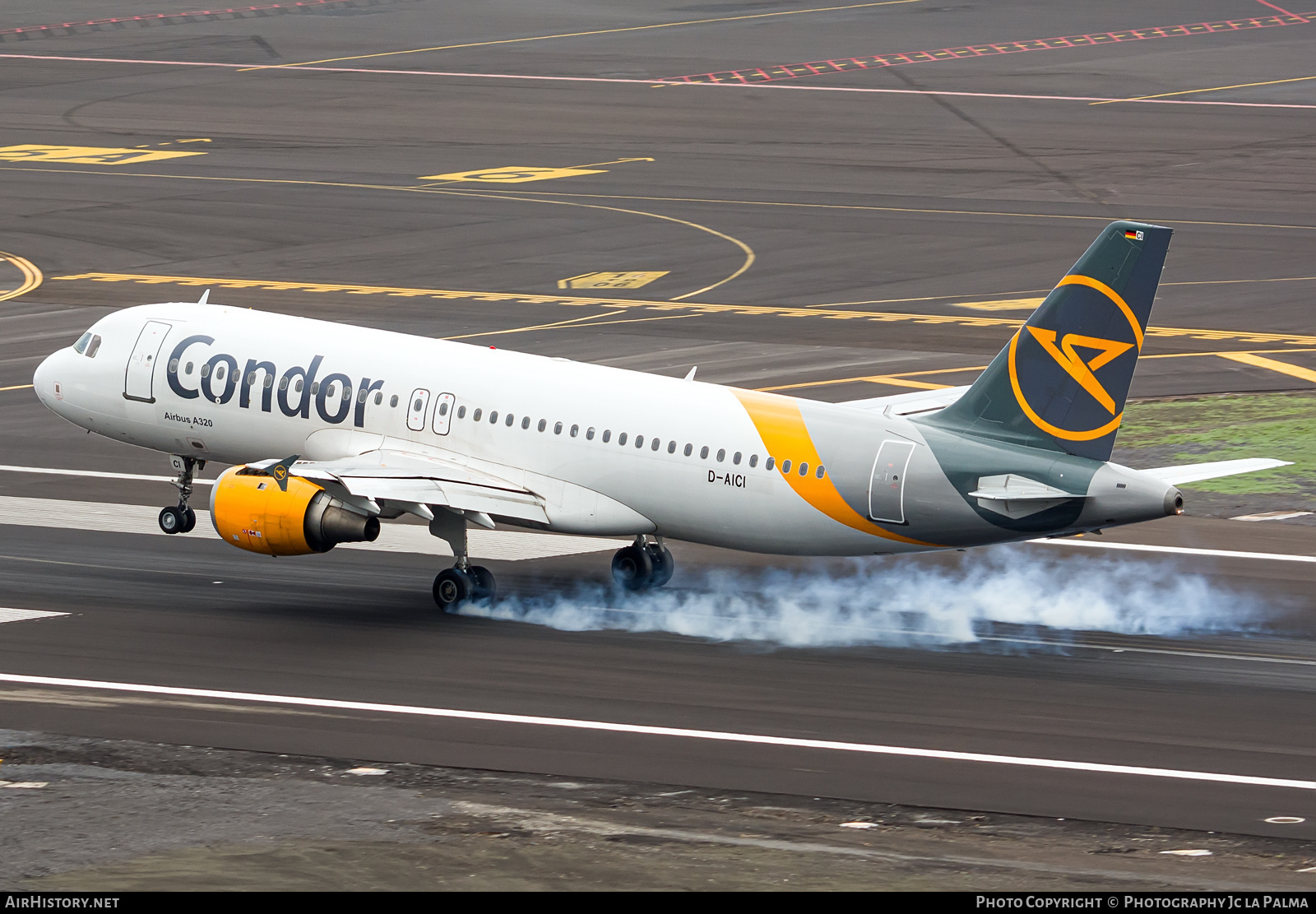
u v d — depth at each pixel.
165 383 151.50
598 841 89.81
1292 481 174.75
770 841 90.00
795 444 129.88
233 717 110.19
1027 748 105.88
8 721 108.62
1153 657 126.50
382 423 143.75
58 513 163.88
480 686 117.56
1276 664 124.81
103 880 84.06
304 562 150.88
